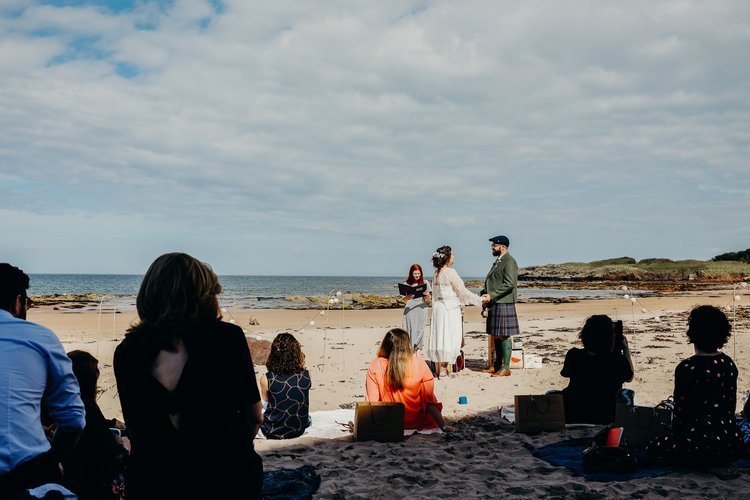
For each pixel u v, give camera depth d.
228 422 2.42
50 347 2.61
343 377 9.94
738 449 4.74
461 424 6.71
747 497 4.18
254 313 25.30
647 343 13.31
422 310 10.03
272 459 5.29
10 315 2.65
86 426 3.48
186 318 2.42
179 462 2.33
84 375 3.71
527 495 4.32
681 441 4.73
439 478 4.76
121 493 3.61
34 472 2.50
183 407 2.35
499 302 9.76
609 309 26.30
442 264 9.75
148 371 2.36
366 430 5.90
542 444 5.70
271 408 6.07
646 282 78.38
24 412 2.50
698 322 4.76
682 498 4.17
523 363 10.60
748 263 87.19
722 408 4.72
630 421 5.31
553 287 74.50
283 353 6.15
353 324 19.89
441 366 10.11
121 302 36.09
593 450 4.84
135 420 2.36
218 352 2.43
